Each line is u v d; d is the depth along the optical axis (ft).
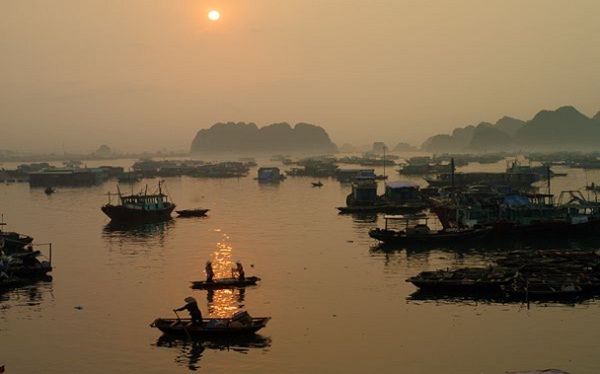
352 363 111.45
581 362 110.11
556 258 180.65
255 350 118.21
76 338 127.03
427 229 228.22
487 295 151.12
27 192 538.88
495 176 516.32
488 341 120.88
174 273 187.62
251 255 215.10
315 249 224.94
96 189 568.82
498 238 228.43
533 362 110.52
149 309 147.13
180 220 320.09
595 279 153.07
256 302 151.12
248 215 339.36
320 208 372.38
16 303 153.79
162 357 115.75
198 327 123.95
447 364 110.42
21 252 205.57
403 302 148.77
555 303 143.23
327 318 137.18
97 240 257.34
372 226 286.66
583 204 251.60
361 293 158.40
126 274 186.91
